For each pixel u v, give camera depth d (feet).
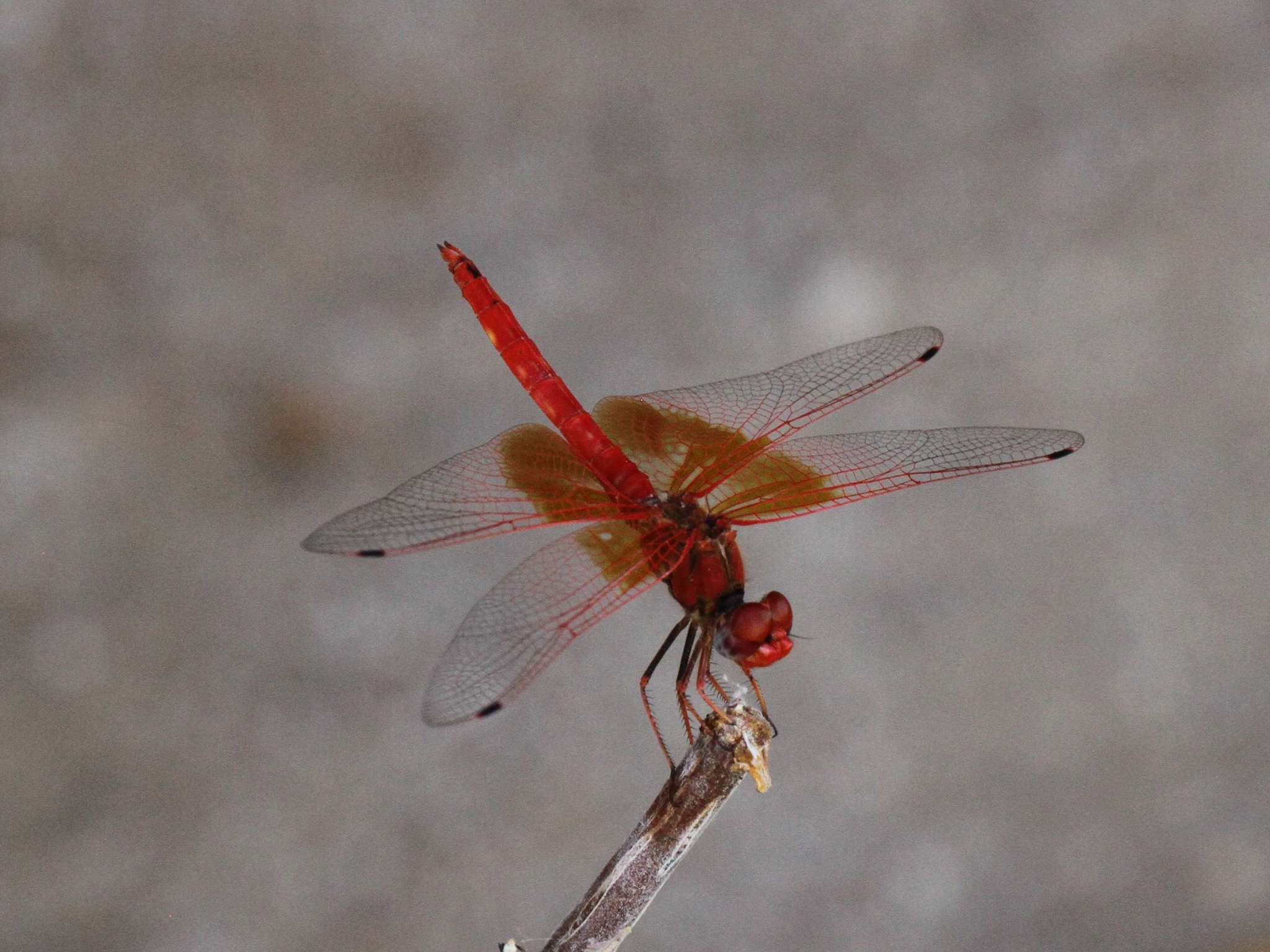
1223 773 1.58
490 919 1.53
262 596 1.79
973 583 1.76
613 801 1.60
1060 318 2.00
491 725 1.67
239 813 1.60
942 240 2.09
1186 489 1.81
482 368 2.00
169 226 2.17
